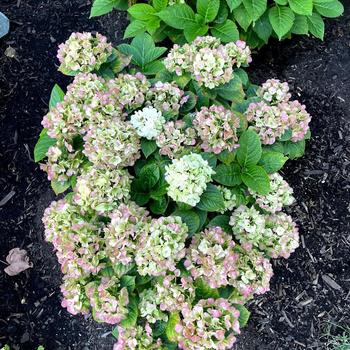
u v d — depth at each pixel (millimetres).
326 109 1348
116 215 842
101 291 829
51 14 1438
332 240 1246
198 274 846
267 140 994
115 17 1426
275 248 948
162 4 1178
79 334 1180
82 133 957
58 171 933
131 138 920
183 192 859
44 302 1210
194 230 897
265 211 991
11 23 1435
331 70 1375
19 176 1306
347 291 1208
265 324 1180
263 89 1037
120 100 959
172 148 941
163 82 1035
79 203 879
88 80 964
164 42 1334
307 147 1314
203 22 1152
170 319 859
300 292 1205
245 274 880
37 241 1255
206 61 949
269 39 1396
